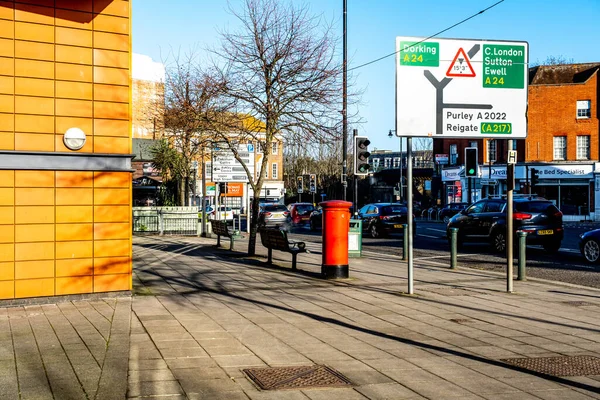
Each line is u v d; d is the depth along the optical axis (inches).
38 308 343.3
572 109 1947.6
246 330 298.8
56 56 359.6
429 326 316.8
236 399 197.3
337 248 494.0
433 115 428.5
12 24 348.8
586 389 213.8
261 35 615.5
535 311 363.9
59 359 237.9
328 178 2573.8
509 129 442.0
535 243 753.6
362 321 327.0
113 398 193.6
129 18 379.2
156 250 756.0
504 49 440.1
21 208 347.3
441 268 594.9
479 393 207.6
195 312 341.4
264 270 543.8
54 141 357.7
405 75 425.1
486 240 816.9
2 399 191.0
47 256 354.3
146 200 1398.9
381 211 1119.0
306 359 247.8
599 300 406.6
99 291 370.9
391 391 208.2
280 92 616.1
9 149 346.0
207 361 241.8
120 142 374.9
